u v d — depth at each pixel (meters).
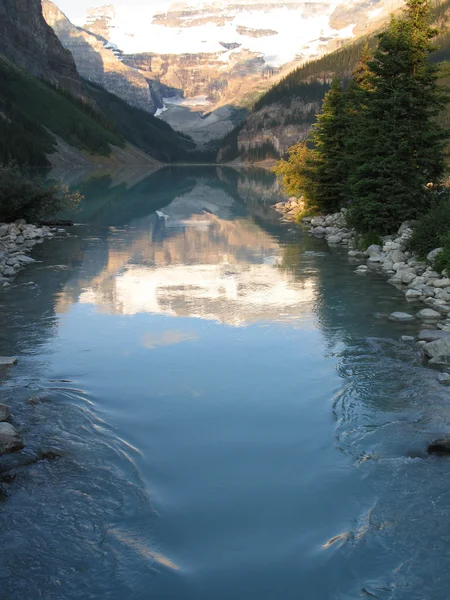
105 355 9.46
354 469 5.95
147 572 4.47
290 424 7.00
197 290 14.09
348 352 9.52
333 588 4.30
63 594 4.25
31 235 23.48
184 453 6.33
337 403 7.57
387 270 16.72
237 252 20.41
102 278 15.53
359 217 22.05
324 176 31.27
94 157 156.50
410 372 8.57
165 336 10.47
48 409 7.38
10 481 5.71
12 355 9.40
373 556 4.62
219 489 5.61
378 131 21.31
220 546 4.77
